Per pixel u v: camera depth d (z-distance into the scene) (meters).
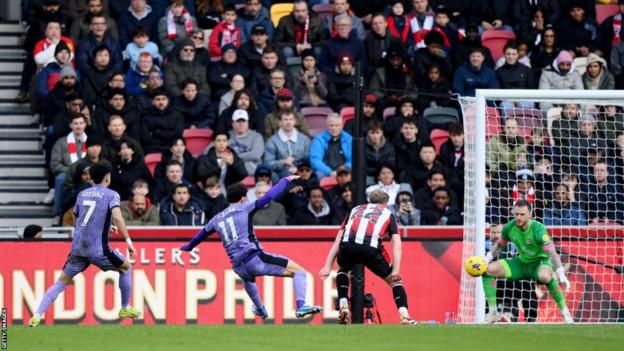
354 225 43.00
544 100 51.41
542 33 72.19
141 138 62.88
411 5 74.12
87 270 52.53
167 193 59.03
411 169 61.06
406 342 35.56
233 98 64.12
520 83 68.56
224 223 42.38
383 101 66.44
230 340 36.06
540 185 56.72
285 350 33.72
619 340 37.06
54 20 68.69
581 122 59.31
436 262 53.50
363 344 35.09
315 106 67.00
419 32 70.62
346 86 67.00
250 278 42.72
